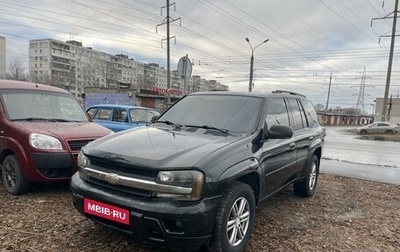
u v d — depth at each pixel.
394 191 7.04
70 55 77.25
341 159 12.88
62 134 5.16
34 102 5.99
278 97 4.95
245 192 3.48
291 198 5.93
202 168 3.00
